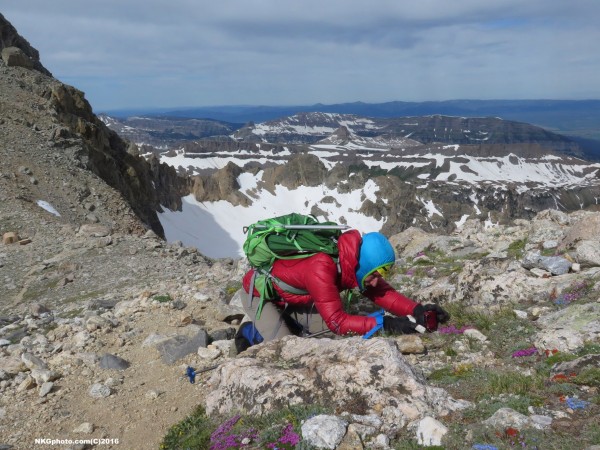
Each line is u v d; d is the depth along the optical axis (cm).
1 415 274
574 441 159
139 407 271
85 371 318
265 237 262
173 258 735
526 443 163
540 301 309
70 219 1733
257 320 283
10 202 1559
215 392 240
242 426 209
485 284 339
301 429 190
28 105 2519
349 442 180
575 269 335
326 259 254
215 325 384
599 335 232
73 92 2983
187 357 323
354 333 252
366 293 278
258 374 227
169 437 237
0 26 2992
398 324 249
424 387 202
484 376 220
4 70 2727
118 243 806
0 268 716
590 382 194
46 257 754
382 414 194
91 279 639
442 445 172
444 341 272
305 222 266
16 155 2003
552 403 187
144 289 541
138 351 344
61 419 267
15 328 460
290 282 265
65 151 2281
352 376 210
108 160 2970
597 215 400
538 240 464
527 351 242
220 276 563
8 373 322
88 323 392
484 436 171
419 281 421
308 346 248
